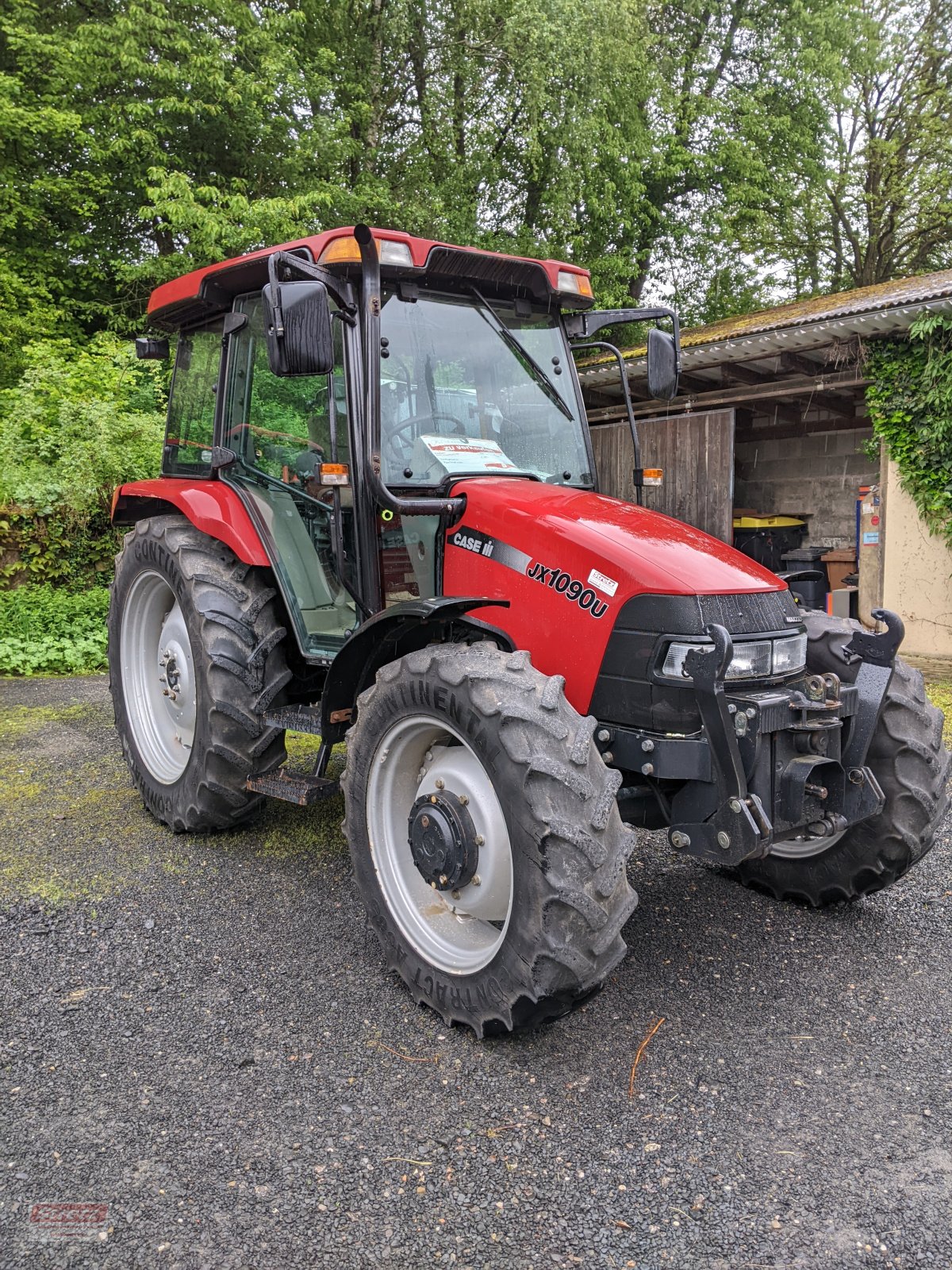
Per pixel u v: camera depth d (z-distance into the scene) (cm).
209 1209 192
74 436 902
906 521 851
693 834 258
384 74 1634
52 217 1373
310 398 346
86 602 867
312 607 362
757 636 267
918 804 309
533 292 351
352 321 302
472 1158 208
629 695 268
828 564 988
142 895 347
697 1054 249
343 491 323
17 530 890
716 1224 188
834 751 272
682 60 1973
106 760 525
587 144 1511
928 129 2208
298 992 280
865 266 2406
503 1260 179
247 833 412
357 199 1393
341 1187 198
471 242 1517
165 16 1268
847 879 327
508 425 343
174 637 410
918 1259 179
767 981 289
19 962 295
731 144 1870
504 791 238
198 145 1402
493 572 300
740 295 2166
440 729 273
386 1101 228
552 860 228
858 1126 219
